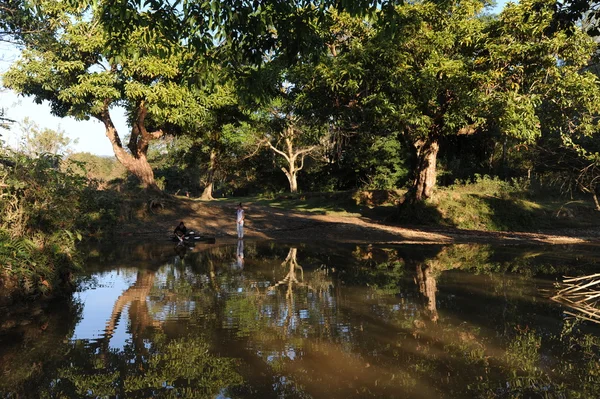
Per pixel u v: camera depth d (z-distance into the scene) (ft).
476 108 59.00
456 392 13.65
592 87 56.29
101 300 25.58
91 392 13.69
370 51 57.77
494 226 78.95
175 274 34.60
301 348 17.60
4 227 24.90
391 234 69.82
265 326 20.52
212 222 75.72
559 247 55.88
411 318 21.99
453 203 82.79
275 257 45.39
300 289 28.81
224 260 42.96
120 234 66.13
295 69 59.93
